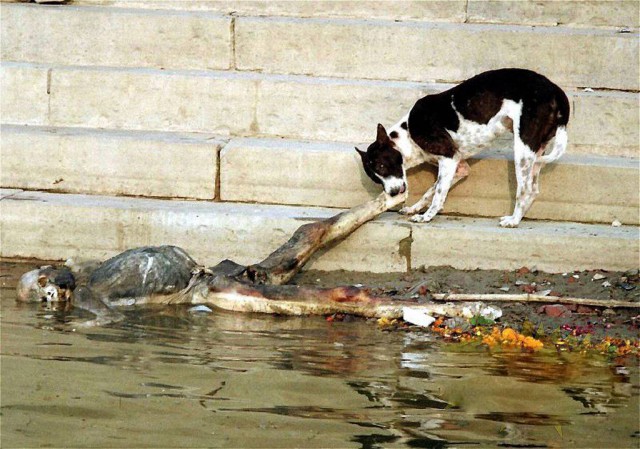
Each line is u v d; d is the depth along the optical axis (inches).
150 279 372.2
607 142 447.8
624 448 242.7
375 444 242.2
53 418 254.8
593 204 423.2
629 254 396.8
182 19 474.6
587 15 483.5
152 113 462.0
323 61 474.0
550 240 399.5
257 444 240.8
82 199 426.6
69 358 302.5
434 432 251.0
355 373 296.4
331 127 457.1
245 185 435.5
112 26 475.5
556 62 464.4
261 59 476.1
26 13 476.1
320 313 365.7
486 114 403.9
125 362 300.4
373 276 404.8
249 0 493.4
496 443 244.2
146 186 438.0
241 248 411.2
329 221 399.9
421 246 405.7
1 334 325.7
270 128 459.5
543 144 404.5
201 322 350.9
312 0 491.5
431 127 410.9
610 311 366.0
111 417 256.4
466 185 427.5
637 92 462.6
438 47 467.8
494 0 484.7
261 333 339.0
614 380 295.3
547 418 262.5
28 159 439.5
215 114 460.1
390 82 466.0
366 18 490.0
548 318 360.2
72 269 394.3
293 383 285.4
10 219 417.1
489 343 332.5
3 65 464.4
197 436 245.0
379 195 415.2
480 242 402.6
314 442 242.7
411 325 354.3
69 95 461.7
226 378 288.2
